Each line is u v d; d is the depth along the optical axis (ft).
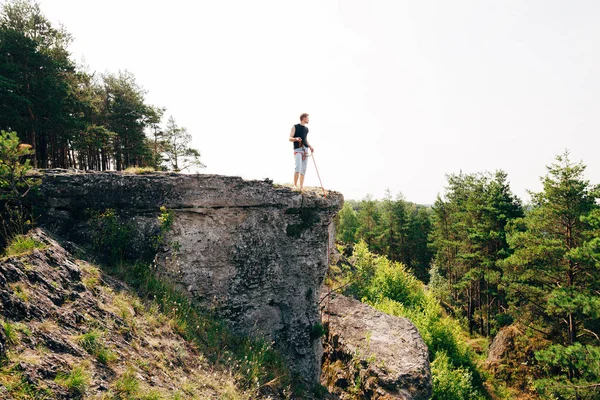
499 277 76.43
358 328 38.93
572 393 48.44
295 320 27.35
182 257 24.16
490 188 97.04
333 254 78.48
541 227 62.95
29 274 14.38
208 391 15.90
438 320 67.97
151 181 23.99
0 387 9.46
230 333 23.72
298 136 30.07
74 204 22.65
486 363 69.77
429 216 165.17
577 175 60.29
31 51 54.39
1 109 49.47
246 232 26.11
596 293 55.98
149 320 18.21
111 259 22.26
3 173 20.20
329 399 25.63
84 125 63.16
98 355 13.19
